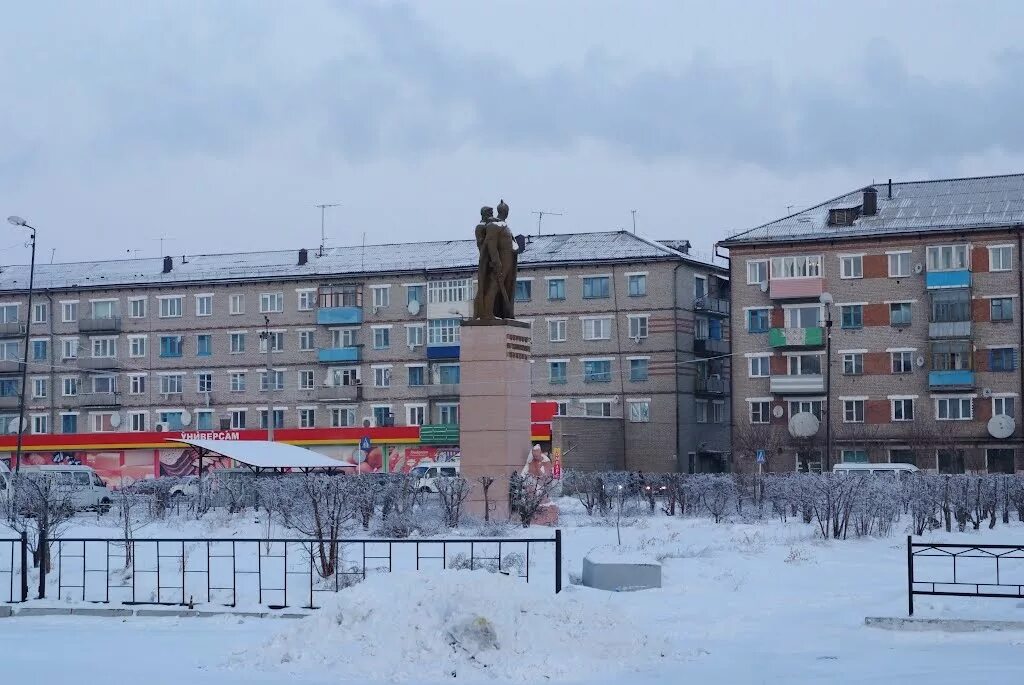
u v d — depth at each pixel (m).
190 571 27.09
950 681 14.83
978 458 75.38
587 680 15.27
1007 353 75.25
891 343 77.31
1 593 24.39
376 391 89.94
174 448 88.00
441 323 88.69
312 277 91.06
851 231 78.12
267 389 91.75
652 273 85.06
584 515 46.44
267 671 15.80
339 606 16.67
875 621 19.41
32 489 38.38
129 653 17.44
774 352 80.00
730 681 15.09
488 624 16.02
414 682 15.23
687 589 23.75
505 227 42.00
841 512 40.38
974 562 29.41
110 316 94.69
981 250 75.75
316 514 28.53
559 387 86.31
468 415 41.16
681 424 84.62
